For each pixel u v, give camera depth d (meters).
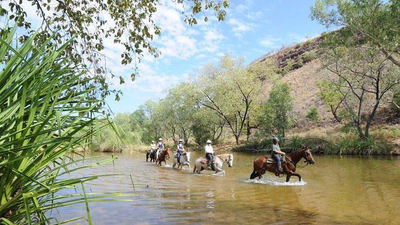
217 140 46.69
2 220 2.18
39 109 2.73
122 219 6.80
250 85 39.03
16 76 2.38
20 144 2.29
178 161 18.88
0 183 2.29
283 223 6.62
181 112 49.31
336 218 7.09
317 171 16.39
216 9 7.63
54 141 2.23
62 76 2.99
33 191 2.43
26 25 6.16
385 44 18.17
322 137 30.98
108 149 34.38
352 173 15.29
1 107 2.58
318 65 56.66
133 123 58.09
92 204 8.24
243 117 43.09
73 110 2.67
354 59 25.88
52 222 6.26
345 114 30.53
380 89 30.31
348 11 20.30
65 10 6.96
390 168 16.92
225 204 8.52
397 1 17.05
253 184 12.27
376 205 8.42
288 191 10.64
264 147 34.56
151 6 7.75
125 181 12.70
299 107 46.47
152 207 8.02
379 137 28.50
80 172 16.00
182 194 9.96
